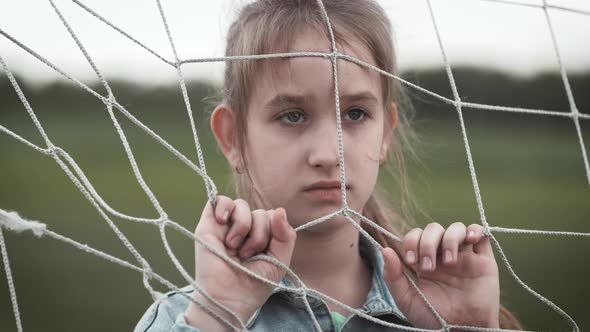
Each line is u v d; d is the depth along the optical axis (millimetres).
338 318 1526
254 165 1526
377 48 1603
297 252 1520
